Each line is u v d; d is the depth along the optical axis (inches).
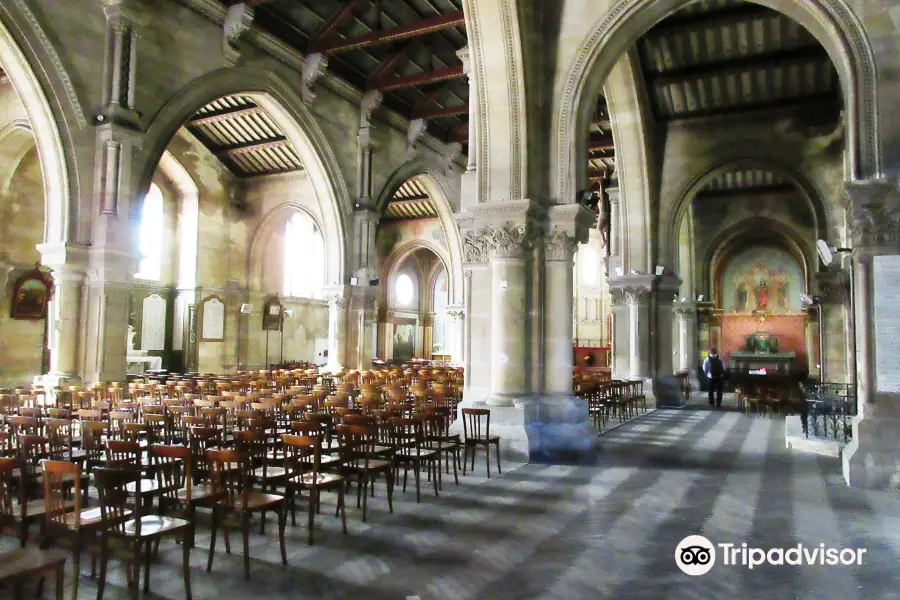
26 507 199.5
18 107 751.1
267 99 740.7
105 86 568.7
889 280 332.5
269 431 333.7
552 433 416.8
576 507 281.9
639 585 193.5
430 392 471.2
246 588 187.2
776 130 697.0
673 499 298.2
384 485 321.1
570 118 439.2
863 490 319.3
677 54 628.4
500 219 422.9
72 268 550.6
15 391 487.5
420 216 1408.7
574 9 440.5
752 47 607.2
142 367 952.9
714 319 1200.2
